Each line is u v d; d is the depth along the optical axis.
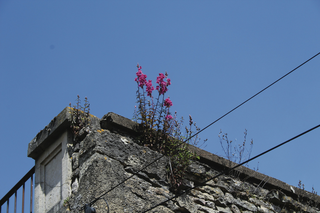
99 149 4.97
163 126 5.64
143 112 5.64
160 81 5.80
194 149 5.97
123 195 4.74
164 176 5.33
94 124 5.45
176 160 5.56
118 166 4.95
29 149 5.84
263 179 6.57
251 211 6.09
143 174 5.14
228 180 6.16
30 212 5.41
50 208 5.10
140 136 5.57
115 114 5.50
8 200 6.05
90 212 4.35
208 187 5.84
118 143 5.21
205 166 6.03
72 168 5.17
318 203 7.07
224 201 5.83
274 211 6.40
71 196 4.85
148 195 4.98
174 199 5.25
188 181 5.62
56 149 5.54
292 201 6.62
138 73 5.80
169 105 5.74
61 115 5.52
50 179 5.42
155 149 5.59
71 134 5.46
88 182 4.70
